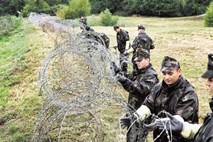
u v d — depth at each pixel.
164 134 3.57
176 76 3.45
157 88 3.71
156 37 20.30
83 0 41.28
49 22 19.81
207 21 31.73
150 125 3.06
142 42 8.45
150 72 4.59
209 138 2.58
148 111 3.73
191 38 19.59
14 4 57.12
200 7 54.47
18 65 12.98
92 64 5.75
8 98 9.63
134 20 46.25
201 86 9.82
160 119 3.04
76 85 4.98
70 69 6.61
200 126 3.05
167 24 39.47
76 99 4.53
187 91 3.43
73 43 6.46
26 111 8.23
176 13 54.41
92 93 4.48
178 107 3.41
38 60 13.29
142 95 4.60
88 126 5.93
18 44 18.20
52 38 17.08
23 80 11.08
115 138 5.70
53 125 6.15
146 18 51.41
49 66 8.32
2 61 15.26
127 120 3.86
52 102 5.23
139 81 4.61
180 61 13.34
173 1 54.31
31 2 48.94
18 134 7.07
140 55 4.60
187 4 54.62
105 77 5.19
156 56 14.38
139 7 56.03
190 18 49.69
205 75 2.75
